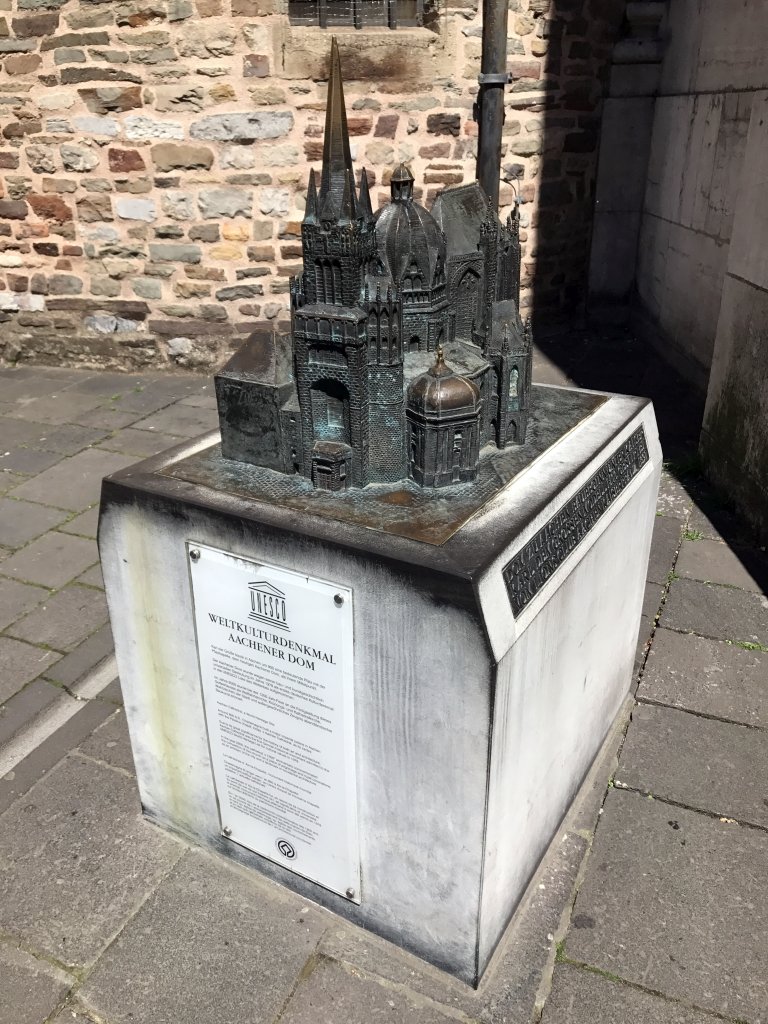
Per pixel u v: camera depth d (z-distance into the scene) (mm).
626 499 2391
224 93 6082
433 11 6160
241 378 2059
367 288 1854
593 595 2270
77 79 6168
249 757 2191
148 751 2428
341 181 1804
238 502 1935
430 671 1723
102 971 2131
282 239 6555
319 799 2102
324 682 1913
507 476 2049
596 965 2129
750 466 4449
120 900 2330
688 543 4355
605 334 8047
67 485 5016
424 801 1890
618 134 7461
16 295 7066
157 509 2004
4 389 6738
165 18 5875
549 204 7395
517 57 6625
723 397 4758
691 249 6508
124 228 6633
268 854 2326
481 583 1614
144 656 2254
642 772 2779
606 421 2443
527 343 2162
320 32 6004
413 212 2033
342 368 1888
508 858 2047
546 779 2240
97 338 7062
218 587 1986
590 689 2490
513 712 1818
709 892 2336
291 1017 2010
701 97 6273
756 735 2953
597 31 7008
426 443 1927
